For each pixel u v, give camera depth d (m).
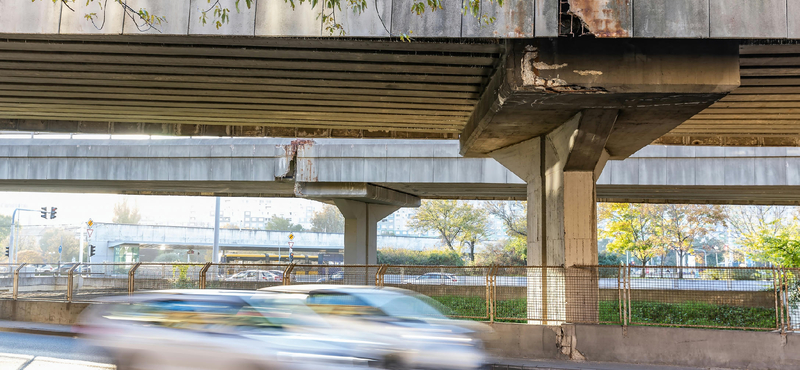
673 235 49.38
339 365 7.73
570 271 14.05
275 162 31.80
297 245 79.19
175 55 12.62
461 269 14.68
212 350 8.01
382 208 42.78
